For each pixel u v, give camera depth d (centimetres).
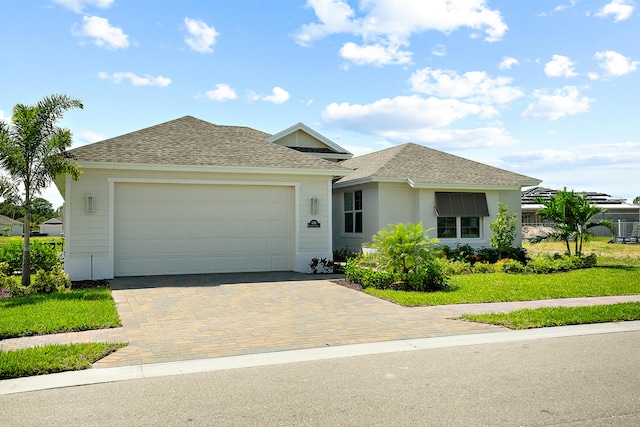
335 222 2300
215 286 1338
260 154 1673
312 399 522
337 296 1191
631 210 4625
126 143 1561
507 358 675
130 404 510
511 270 1628
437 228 1989
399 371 618
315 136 2156
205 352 709
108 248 1460
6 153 1226
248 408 498
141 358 678
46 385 570
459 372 612
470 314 965
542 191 4628
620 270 1673
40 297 1113
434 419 469
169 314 977
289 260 1683
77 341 763
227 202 1612
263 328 859
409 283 1271
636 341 774
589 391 544
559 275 1545
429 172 2028
